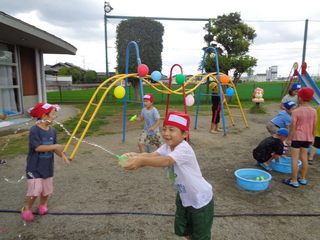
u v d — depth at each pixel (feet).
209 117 37.17
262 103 55.77
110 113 40.96
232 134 26.05
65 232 9.25
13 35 28.43
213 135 25.55
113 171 15.52
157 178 14.44
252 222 10.00
